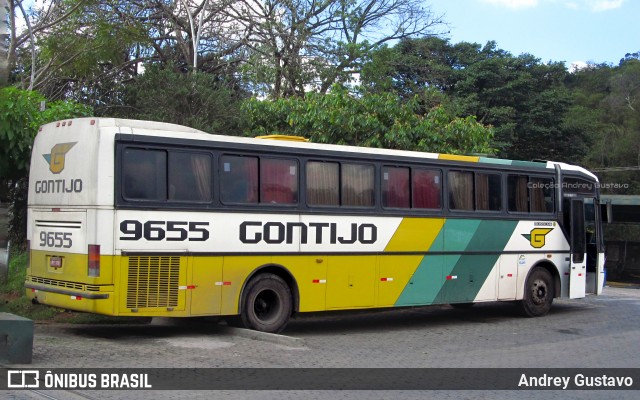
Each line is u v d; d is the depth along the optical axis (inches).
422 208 527.2
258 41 1113.4
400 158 516.4
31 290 426.3
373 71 1125.1
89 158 388.2
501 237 581.3
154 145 401.4
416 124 784.9
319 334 490.3
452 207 547.8
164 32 1105.4
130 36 808.3
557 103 1615.4
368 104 767.1
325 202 473.7
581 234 653.9
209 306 417.1
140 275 391.5
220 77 1127.6
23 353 321.7
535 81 1617.9
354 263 485.4
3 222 645.9
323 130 754.2
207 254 416.5
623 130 2260.1
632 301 790.5
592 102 2588.6
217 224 421.7
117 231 384.8
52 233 411.2
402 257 512.7
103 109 885.8
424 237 526.6
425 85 1305.4
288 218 453.7
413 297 518.9
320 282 467.8
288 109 794.8
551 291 629.0
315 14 1186.0
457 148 800.9
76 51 776.9
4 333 319.3
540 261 615.5
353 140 762.8
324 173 475.2
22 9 741.9
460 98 1518.2
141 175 396.5
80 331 445.7
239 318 447.5
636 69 2578.7
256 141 444.1
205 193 419.2
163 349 382.0
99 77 937.5
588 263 674.2
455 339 484.1
